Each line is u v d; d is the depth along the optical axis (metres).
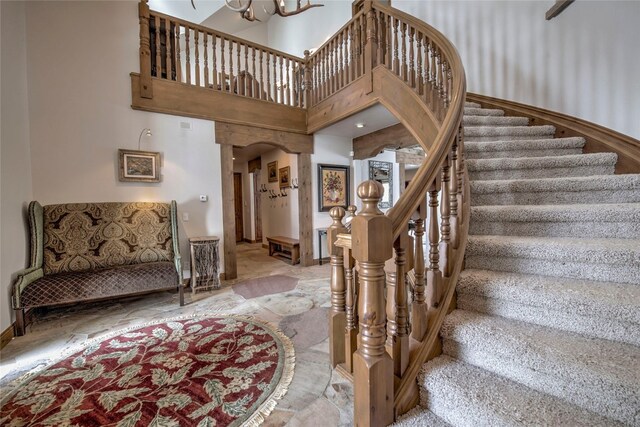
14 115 2.67
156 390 1.61
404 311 1.19
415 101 2.88
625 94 2.30
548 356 1.02
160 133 3.69
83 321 2.65
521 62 3.13
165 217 3.54
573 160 2.19
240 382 1.67
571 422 0.90
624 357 0.99
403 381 1.16
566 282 1.32
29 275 2.57
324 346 2.11
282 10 3.38
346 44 3.84
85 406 1.48
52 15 3.07
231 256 4.16
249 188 8.66
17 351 2.10
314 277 4.28
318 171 5.19
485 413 0.97
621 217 1.51
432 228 1.38
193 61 5.96
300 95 4.87
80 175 3.21
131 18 3.49
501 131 2.73
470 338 1.21
